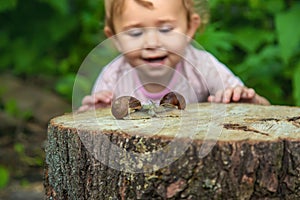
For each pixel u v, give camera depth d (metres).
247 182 1.92
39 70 5.41
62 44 5.49
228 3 4.29
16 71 5.37
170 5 2.67
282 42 3.81
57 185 2.21
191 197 1.94
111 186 2.02
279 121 2.18
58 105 5.05
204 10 3.08
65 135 2.12
